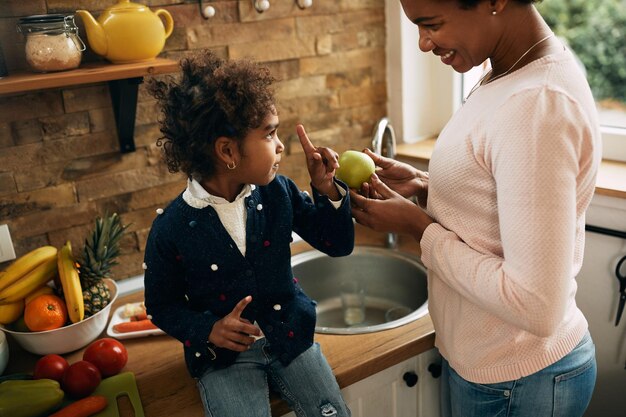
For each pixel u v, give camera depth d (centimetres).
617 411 157
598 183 143
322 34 173
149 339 135
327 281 172
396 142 197
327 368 112
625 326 148
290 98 173
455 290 101
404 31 182
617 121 172
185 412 109
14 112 133
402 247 170
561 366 99
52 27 119
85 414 107
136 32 125
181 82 100
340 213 111
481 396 104
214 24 154
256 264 110
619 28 225
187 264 108
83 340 128
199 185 106
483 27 85
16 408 105
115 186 149
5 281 125
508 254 83
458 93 193
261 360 113
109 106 144
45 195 141
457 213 97
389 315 164
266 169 102
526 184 78
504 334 98
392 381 128
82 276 131
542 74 83
